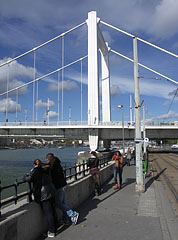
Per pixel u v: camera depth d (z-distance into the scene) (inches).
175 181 567.5
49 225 209.5
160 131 1964.8
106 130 1999.3
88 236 210.4
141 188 405.1
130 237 208.5
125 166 922.1
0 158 2815.0
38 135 2026.3
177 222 250.1
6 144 7234.3
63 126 1962.4
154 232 220.5
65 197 254.7
